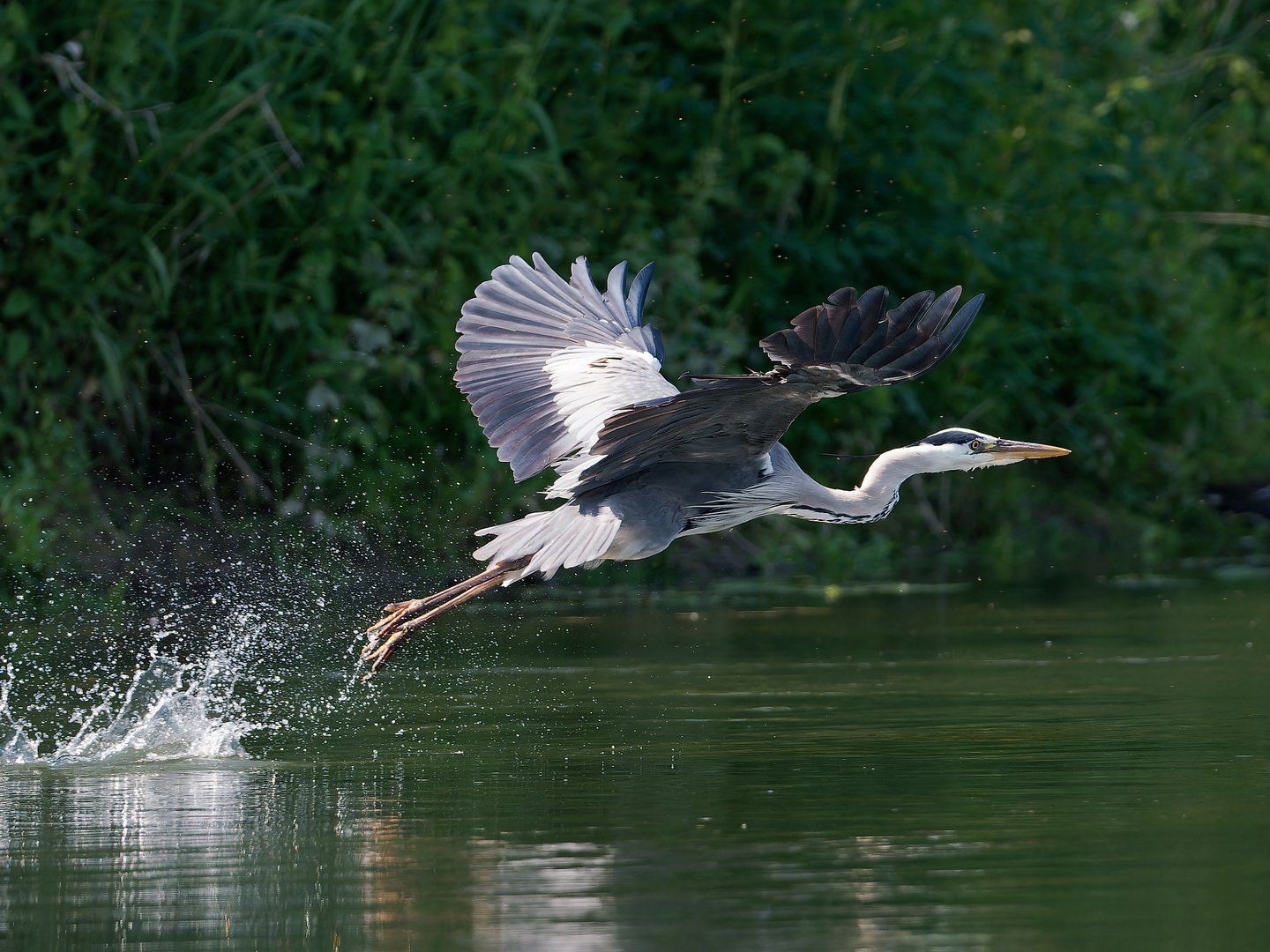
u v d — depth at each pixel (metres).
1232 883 5.24
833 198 17.48
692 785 6.85
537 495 14.74
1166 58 24.94
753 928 4.82
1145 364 19.92
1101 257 20.12
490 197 15.35
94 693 9.31
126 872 5.59
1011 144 19.78
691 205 16.27
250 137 14.03
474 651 10.94
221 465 14.32
